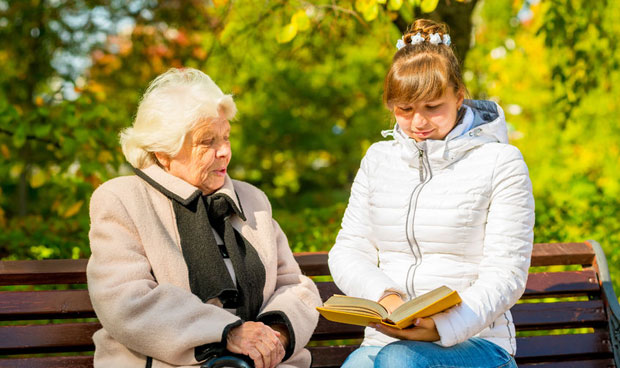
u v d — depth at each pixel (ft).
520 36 26.03
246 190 8.81
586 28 17.39
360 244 8.48
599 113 24.94
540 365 9.47
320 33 16.51
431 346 6.90
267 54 25.94
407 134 7.86
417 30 7.89
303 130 39.73
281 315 7.91
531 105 27.48
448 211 7.57
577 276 10.00
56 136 15.19
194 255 7.82
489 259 7.37
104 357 7.72
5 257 15.31
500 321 7.57
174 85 8.05
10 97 27.68
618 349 9.45
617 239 15.56
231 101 8.13
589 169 25.66
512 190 7.45
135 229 7.72
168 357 7.23
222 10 17.75
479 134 7.77
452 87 7.51
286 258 8.77
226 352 7.41
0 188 26.99
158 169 8.13
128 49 28.60
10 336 8.52
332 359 9.27
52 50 28.43
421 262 7.76
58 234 15.40
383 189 8.09
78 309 8.72
